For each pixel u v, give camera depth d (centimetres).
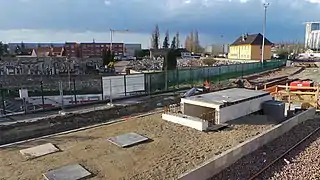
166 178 852
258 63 4228
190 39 10669
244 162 1028
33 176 869
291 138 1298
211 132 1273
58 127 1518
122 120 1516
